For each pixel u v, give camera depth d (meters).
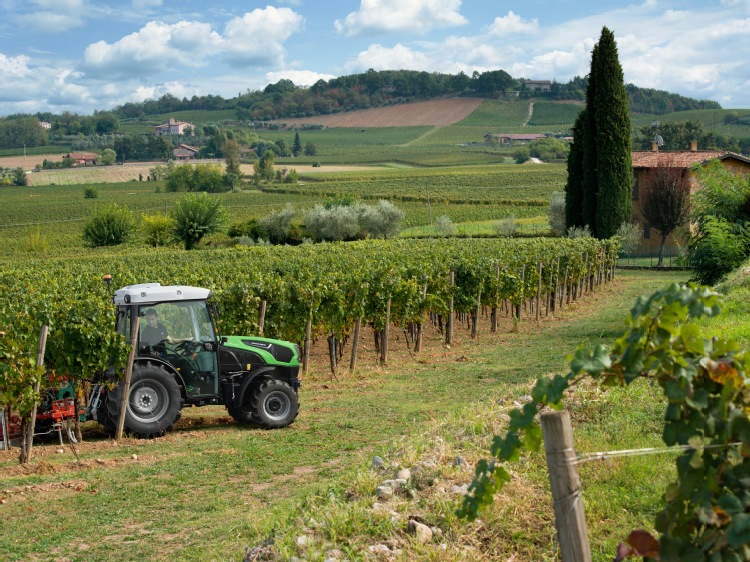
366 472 6.87
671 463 6.47
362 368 17.48
